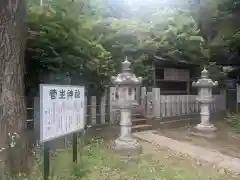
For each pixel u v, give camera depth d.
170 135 8.66
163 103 10.05
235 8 12.77
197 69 13.60
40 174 4.54
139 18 12.62
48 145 3.95
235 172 5.32
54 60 6.66
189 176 4.95
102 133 7.75
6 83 4.49
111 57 9.37
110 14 12.32
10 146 4.39
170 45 11.81
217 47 13.54
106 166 5.24
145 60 11.62
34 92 6.98
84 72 7.59
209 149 7.19
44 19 6.31
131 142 6.27
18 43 4.69
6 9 4.42
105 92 8.36
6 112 4.46
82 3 8.16
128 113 6.39
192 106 11.35
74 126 4.84
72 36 6.74
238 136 8.96
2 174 4.25
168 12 12.02
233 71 13.92
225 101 12.79
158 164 5.56
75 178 4.54
